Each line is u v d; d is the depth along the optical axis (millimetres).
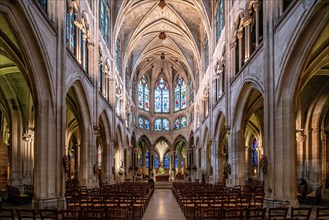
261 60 20156
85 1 26469
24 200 20359
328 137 27375
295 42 14992
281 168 16266
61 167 17906
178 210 19375
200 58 49438
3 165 31688
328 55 16688
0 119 31922
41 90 16672
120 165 45969
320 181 25453
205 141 46438
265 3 18656
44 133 16766
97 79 29219
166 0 44656
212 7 38844
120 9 40281
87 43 28047
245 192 19578
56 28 18172
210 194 17719
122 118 48062
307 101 25812
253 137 43000
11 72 22844
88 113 26844
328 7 13109
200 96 49562
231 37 29078
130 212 15883
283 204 15625
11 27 14352
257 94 25156
